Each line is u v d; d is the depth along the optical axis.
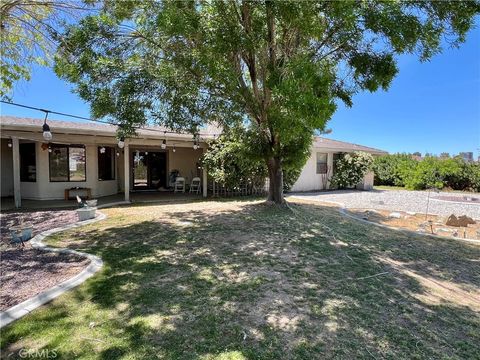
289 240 5.96
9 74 5.51
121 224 7.38
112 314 3.13
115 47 6.23
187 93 6.50
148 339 2.72
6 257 4.85
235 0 5.20
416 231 7.05
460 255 5.31
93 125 11.80
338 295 3.64
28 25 5.12
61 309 3.21
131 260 4.75
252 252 5.21
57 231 6.60
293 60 4.36
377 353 2.58
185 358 2.47
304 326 2.96
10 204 10.38
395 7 4.32
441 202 12.37
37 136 9.85
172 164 16.55
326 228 7.01
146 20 5.98
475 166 17.73
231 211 9.16
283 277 4.15
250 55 6.94
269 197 10.13
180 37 5.56
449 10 4.40
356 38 4.89
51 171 11.66
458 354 2.61
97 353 2.52
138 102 6.32
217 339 2.74
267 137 9.00
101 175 13.17
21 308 3.18
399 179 20.67
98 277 4.07
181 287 3.79
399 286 3.97
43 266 4.45
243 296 3.57
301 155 9.14
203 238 6.07
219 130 13.83
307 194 14.95
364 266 4.63
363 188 18.20
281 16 4.37
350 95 5.76
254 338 2.76
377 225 7.57
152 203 11.09
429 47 4.69
